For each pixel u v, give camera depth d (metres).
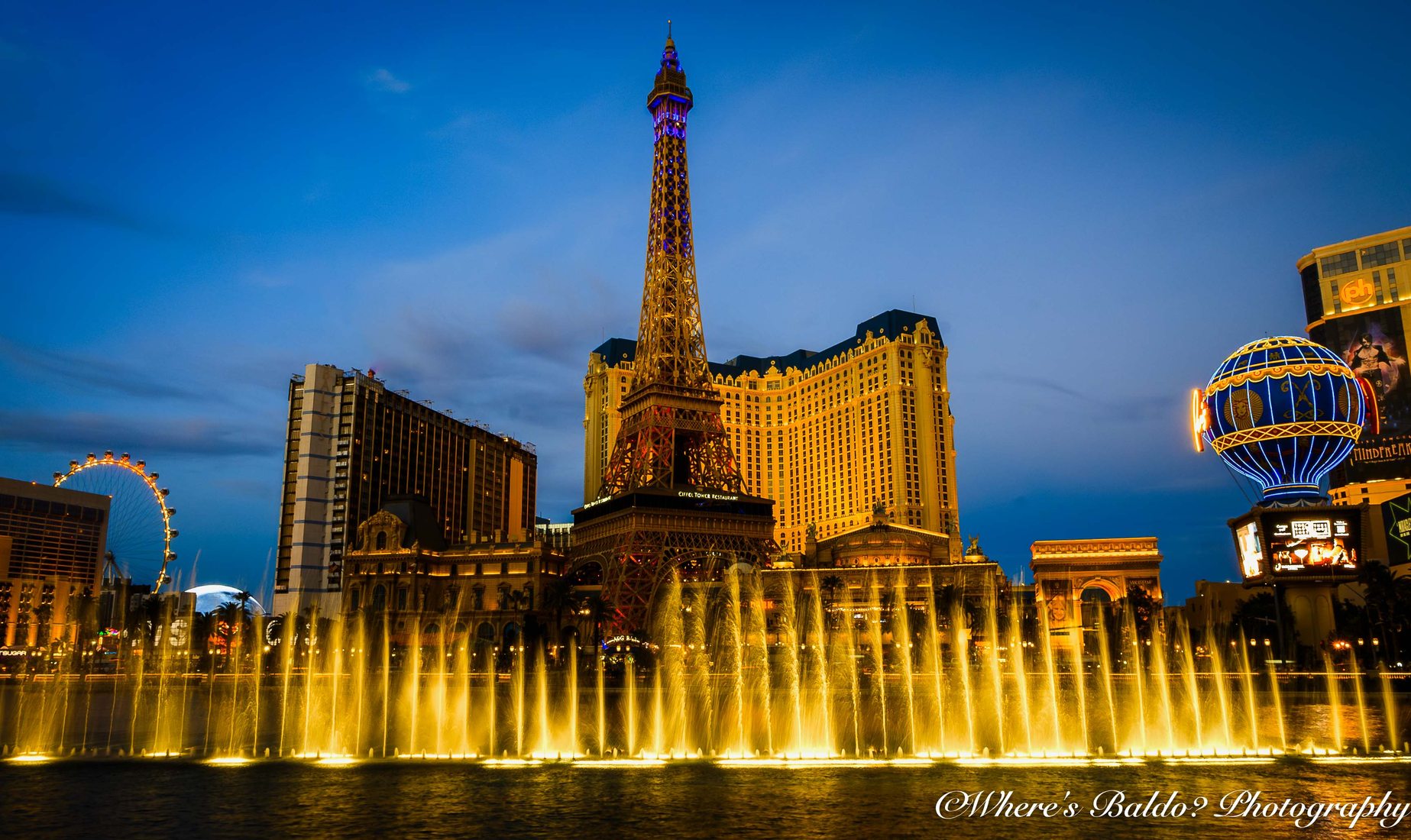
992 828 42.59
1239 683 133.00
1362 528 155.50
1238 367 173.50
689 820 43.81
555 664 185.00
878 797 48.75
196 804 47.34
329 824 43.12
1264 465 170.25
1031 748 69.06
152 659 198.75
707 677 140.88
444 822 43.38
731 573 195.75
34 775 55.84
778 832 41.75
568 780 53.91
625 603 189.50
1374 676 132.12
